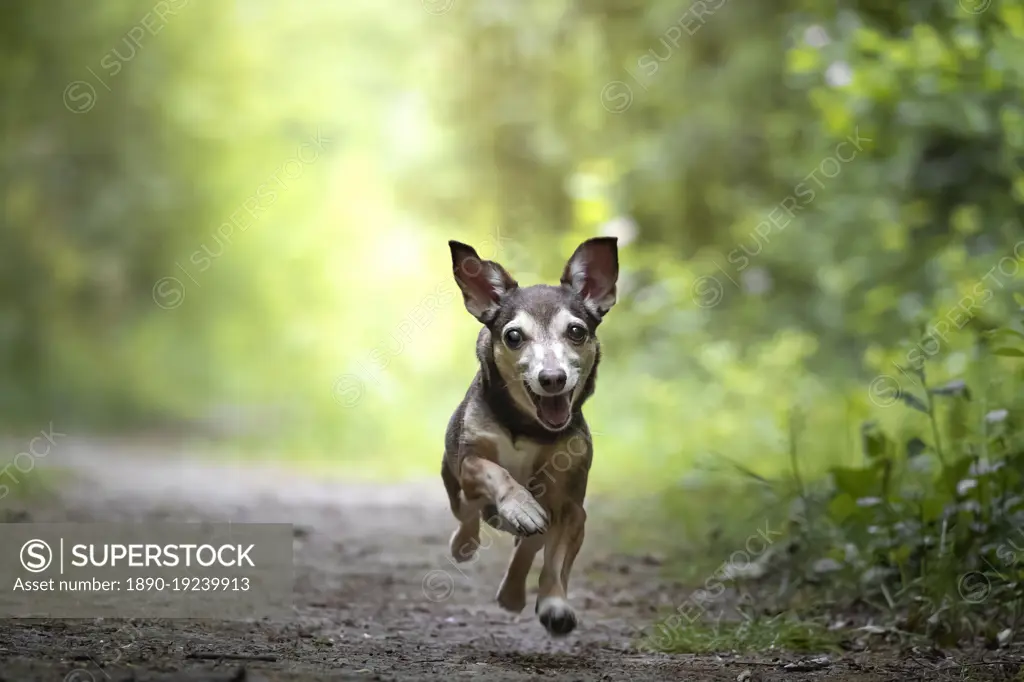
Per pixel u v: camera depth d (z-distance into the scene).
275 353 28.83
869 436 8.67
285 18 28.50
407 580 9.80
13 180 30.42
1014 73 11.67
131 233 31.64
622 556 10.82
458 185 25.12
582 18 22.66
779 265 19.38
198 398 31.70
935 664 6.85
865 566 8.25
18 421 27.83
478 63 24.09
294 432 22.88
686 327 19.23
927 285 14.20
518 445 7.46
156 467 19.09
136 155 30.94
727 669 6.77
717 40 21.89
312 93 28.34
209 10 29.08
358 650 6.89
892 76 12.88
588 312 7.66
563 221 23.48
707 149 21.45
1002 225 13.15
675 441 16.69
